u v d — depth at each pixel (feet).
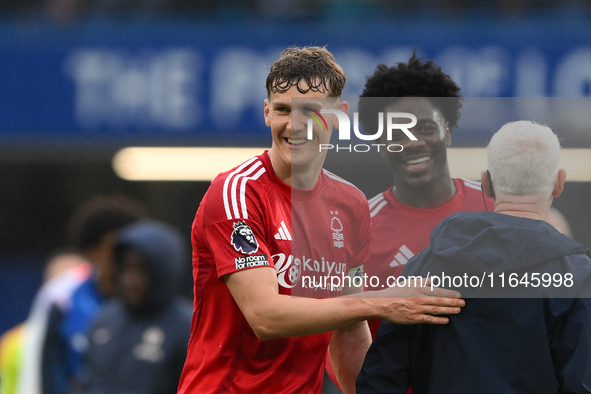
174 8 74.84
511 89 65.26
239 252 21.26
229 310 22.77
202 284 23.25
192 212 72.59
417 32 66.44
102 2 73.92
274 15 74.59
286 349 22.94
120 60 67.56
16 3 73.36
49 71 67.67
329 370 27.48
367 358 21.57
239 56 67.05
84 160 71.51
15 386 44.06
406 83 25.96
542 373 19.36
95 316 34.91
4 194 73.92
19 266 77.71
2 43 67.77
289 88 21.85
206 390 23.15
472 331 19.85
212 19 74.84
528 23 65.77
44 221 75.51
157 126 67.51
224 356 22.94
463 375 19.74
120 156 70.54
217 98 67.10
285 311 20.40
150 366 33.35
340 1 73.72
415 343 20.97
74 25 68.54
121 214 42.93
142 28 67.82
